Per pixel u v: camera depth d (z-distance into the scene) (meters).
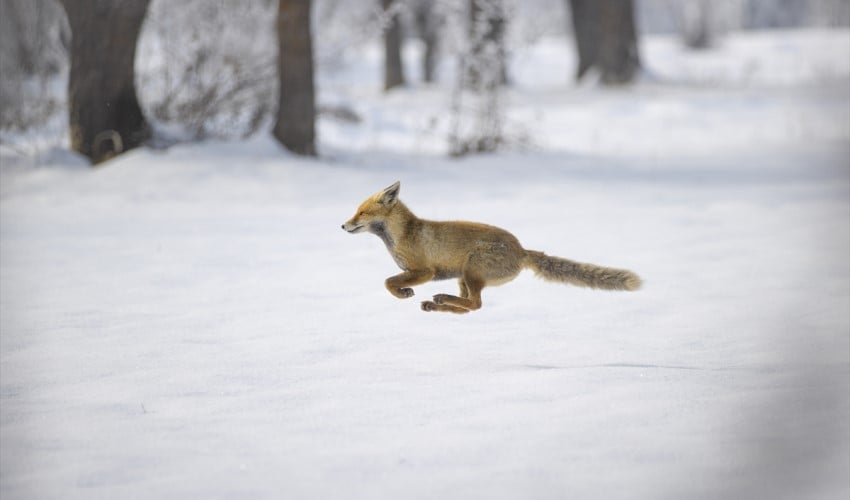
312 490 7.56
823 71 62.25
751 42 108.06
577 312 13.87
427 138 43.44
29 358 11.59
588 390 9.83
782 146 39.69
